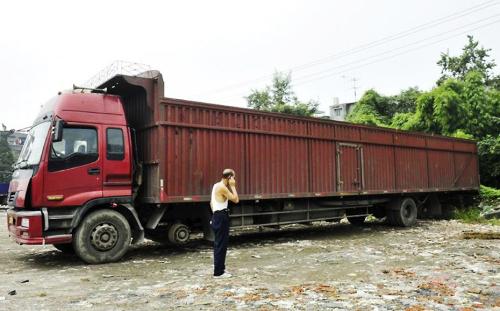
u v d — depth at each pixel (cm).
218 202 748
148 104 982
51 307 543
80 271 798
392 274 735
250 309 524
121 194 923
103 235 884
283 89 4562
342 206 1406
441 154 1847
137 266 846
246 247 1095
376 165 1508
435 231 1443
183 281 695
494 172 2311
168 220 1043
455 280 686
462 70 3466
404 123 3042
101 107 928
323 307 531
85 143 891
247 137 1129
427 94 2803
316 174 1295
